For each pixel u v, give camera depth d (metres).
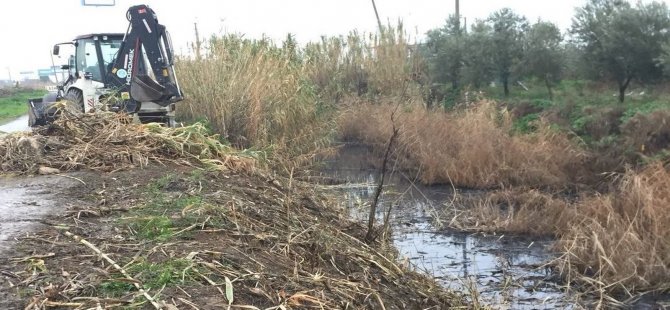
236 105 10.57
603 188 9.31
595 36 13.08
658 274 5.84
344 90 17.39
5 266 3.54
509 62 15.69
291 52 13.46
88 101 10.37
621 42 12.41
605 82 13.66
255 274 3.63
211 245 4.06
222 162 7.06
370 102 16.50
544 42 14.86
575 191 9.64
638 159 9.59
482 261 6.66
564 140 11.05
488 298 5.54
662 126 9.83
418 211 8.86
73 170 6.68
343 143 14.81
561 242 6.88
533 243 7.29
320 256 4.55
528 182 10.15
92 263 3.64
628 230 6.17
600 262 5.98
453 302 4.87
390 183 10.79
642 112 10.41
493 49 15.86
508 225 7.82
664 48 11.54
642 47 12.22
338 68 18.19
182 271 3.47
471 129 11.74
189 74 11.43
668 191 6.93
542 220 7.88
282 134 10.74
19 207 5.01
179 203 5.01
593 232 6.33
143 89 10.27
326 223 5.72
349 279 4.26
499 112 13.21
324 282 3.87
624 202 7.11
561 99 13.81
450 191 10.24
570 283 5.99
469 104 14.39
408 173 11.73
